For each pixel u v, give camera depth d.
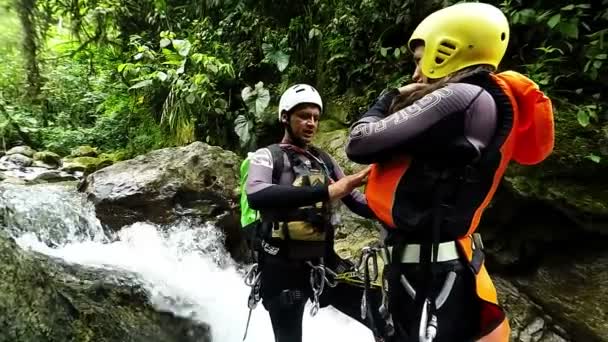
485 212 3.25
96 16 7.60
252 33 6.39
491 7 1.44
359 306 2.20
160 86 6.71
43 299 2.48
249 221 2.21
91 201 4.50
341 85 5.15
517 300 3.13
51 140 7.82
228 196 4.54
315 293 2.04
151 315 3.05
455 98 1.32
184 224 4.37
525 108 1.40
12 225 4.02
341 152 4.33
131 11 7.83
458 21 1.39
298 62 5.79
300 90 2.15
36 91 7.56
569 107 3.11
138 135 7.71
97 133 7.95
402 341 1.44
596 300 2.87
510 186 3.05
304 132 2.15
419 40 1.51
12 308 2.29
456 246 1.42
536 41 3.50
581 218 2.88
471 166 1.34
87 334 2.53
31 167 6.66
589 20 3.22
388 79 4.55
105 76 8.64
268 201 1.83
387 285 1.48
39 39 6.50
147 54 6.47
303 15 5.92
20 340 2.22
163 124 7.19
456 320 1.42
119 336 2.68
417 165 1.38
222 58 6.30
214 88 6.09
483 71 1.38
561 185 2.93
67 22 7.69
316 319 3.30
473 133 1.33
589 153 2.87
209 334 3.21
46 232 4.20
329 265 2.21
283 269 2.10
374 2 4.67
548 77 3.16
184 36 7.11
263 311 3.44
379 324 1.58
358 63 4.95
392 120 1.36
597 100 3.08
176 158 4.69
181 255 4.20
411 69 4.46
